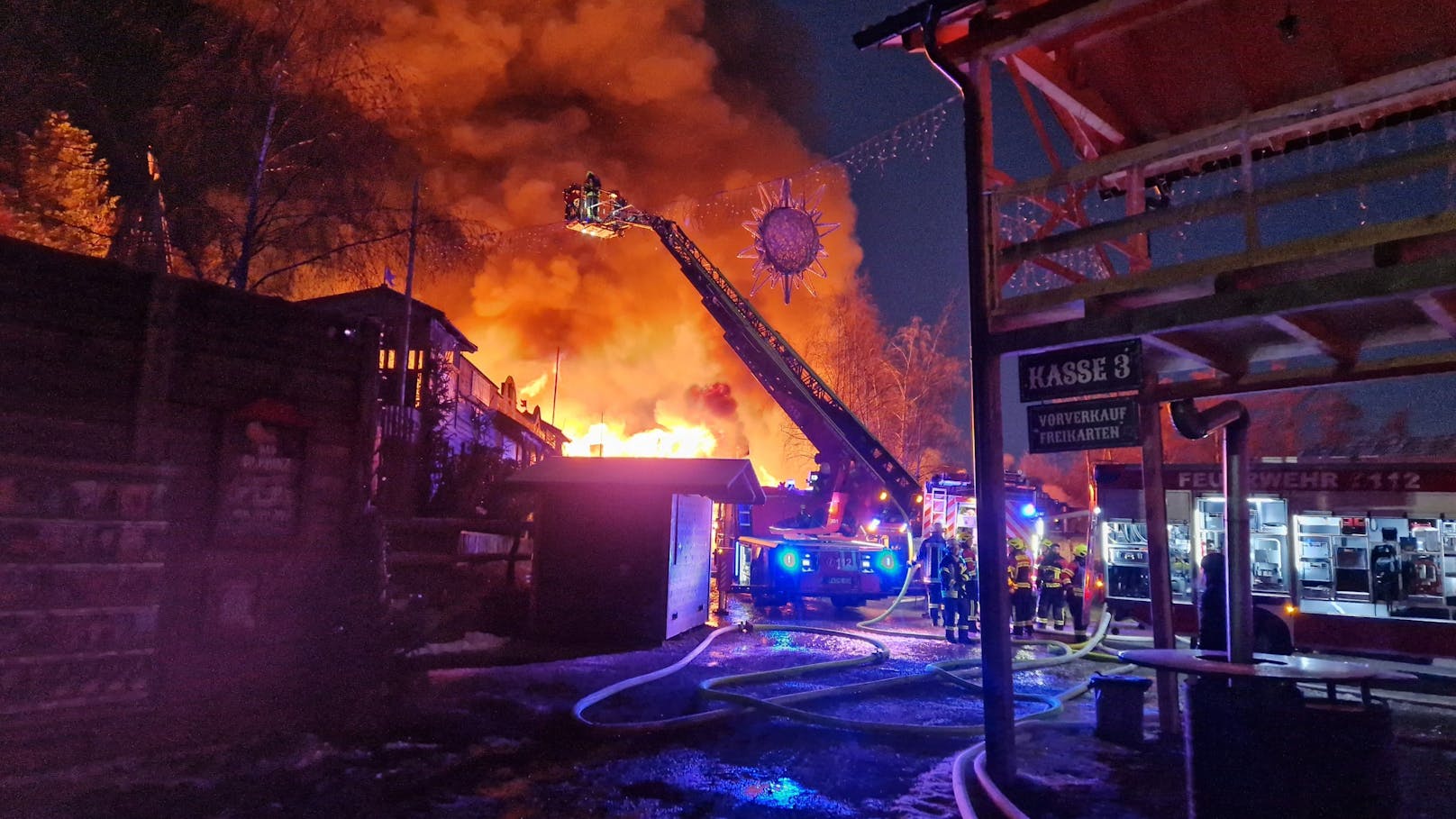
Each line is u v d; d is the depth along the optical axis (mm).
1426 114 6480
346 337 8984
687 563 13531
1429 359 5848
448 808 5277
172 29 15375
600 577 12344
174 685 7297
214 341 7922
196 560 7637
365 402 9031
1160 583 7328
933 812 5469
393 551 11867
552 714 7707
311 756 6207
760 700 8016
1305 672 5441
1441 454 12086
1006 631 5945
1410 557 11547
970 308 6102
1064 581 14422
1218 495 12969
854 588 17531
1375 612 11609
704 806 5465
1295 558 12234
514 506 16844
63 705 6266
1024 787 5848
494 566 13203
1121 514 13820
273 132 15508
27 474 6418
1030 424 6422
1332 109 4789
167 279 7551
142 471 6918
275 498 8266
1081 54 6871
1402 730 7922
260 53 15398
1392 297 4277
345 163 16125
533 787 5738
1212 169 7723
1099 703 7234
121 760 6004
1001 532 5953
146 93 15305
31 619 6215
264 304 8312
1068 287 5523
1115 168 5590
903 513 21516
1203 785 5152
